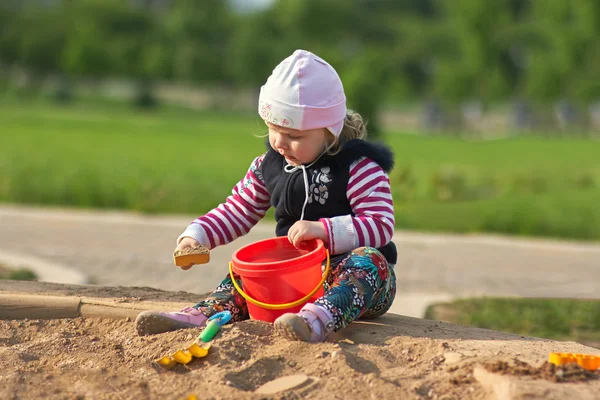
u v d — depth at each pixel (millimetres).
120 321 7645
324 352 6230
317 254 6734
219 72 113125
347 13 124812
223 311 7242
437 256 17688
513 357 6227
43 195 24703
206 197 25328
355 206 7137
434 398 5609
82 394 5988
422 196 26953
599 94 82938
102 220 21750
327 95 7000
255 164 7816
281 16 118812
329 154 7203
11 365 6641
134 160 40125
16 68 122562
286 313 6586
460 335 7141
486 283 14688
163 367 6367
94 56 109688
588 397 5250
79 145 49375
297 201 7273
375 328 7191
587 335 10414
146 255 16625
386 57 109375
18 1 130250
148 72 109375
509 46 93250
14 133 56750
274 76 7094
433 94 100625
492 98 94625
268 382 5949
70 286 9445
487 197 27516
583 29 83688
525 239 20641
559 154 53906
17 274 13805
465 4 90938
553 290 14211
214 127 77688
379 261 6898
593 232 21156
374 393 5652
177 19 118812
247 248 7246
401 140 67125
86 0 121125
